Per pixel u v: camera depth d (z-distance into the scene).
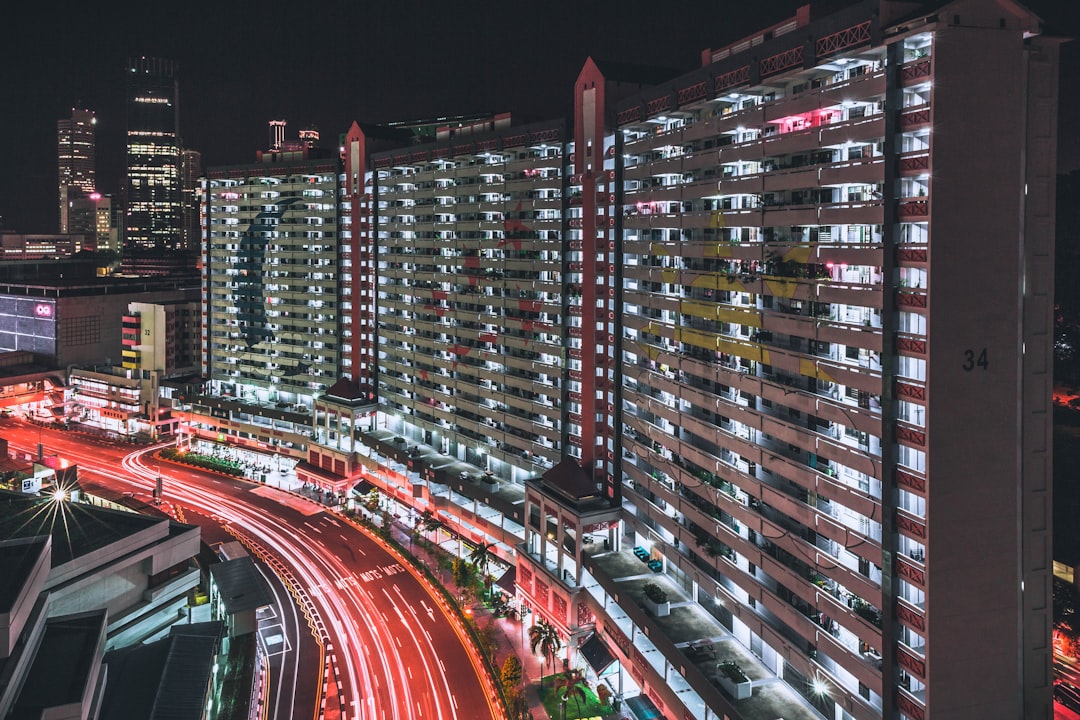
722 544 98.31
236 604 106.06
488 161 156.25
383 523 161.25
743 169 95.06
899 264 71.12
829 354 81.06
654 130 115.06
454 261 162.75
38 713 70.88
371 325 192.75
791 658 84.44
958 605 69.94
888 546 71.88
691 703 90.25
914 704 70.69
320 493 181.75
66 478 164.75
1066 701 100.75
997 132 68.62
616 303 122.19
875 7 71.69
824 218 80.00
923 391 68.50
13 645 75.25
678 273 106.38
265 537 157.75
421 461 164.50
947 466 68.75
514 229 146.38
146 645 96.00
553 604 119.94
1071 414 170.75
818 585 81.50
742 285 93.44
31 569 81.06
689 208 104.94
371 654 116.56
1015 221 69.88
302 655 115.94
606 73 122.19
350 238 196.12
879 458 73.12
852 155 78.25
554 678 109.62
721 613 99.12
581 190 130.62
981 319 69.31
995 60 68.00
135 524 109.19
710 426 100.25
